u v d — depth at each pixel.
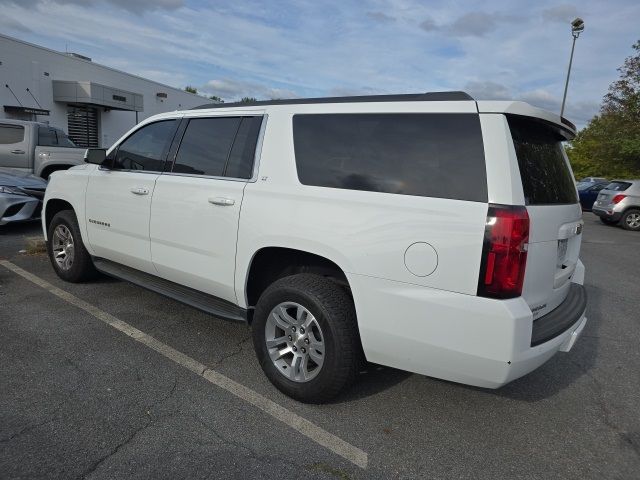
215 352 3.68
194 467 2.38
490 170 2.38
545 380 3.58
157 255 3.89
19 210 7.46
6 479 2.19
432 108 2.62
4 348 3.52
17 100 19.41
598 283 6.84
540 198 2.58
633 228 14.19
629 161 24.22
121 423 2.70
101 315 4.27
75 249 4.83
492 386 2.45
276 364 3.09
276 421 2.82
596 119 30.28
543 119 2.65
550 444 2.76
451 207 2.42
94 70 23.70
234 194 3.27
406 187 2.60
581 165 32.44
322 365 2.85
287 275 3.38
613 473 2.53
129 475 2.29
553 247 2.64
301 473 2.39
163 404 2.92
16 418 2.68
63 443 2.49
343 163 2.86
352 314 2.82
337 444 2.64
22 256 6.14
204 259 3.50
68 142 11.41
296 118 3.14
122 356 3.52
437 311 2.45
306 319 2.94
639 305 5.75
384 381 3.38
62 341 3.70
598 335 4.63
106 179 4.34
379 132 2.77
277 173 3.11
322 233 2.80
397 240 2.54
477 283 2.35
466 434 2.81
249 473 2.36
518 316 2.31
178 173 3.77
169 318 4.29
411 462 2.53
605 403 3.28
